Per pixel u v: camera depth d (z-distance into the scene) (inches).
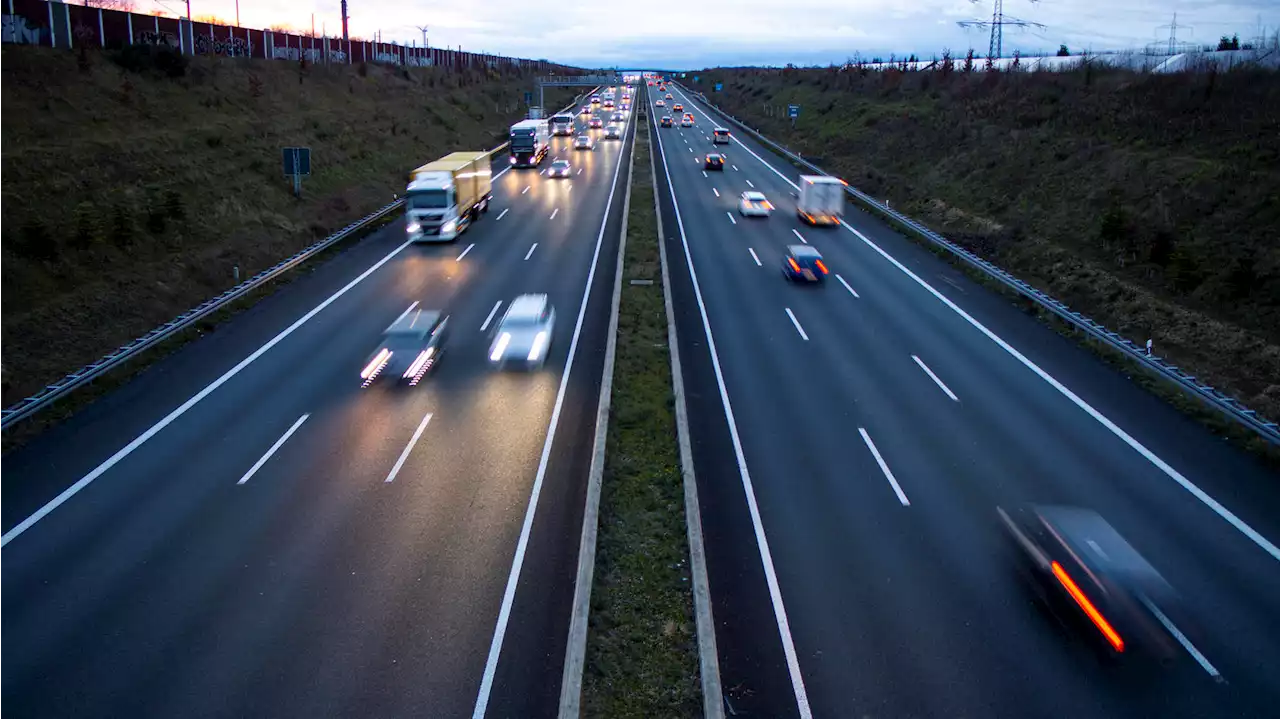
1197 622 466.9
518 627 467.2
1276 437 668.1
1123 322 1034.1
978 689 417.1
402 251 1459.2
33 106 1444.4
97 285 1053.2
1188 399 792.9
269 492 619.5
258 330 1016.9
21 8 1722.4
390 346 876.6
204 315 1023.6
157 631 458.6
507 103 4197.8
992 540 556.7
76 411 769.6
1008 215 1578.5
